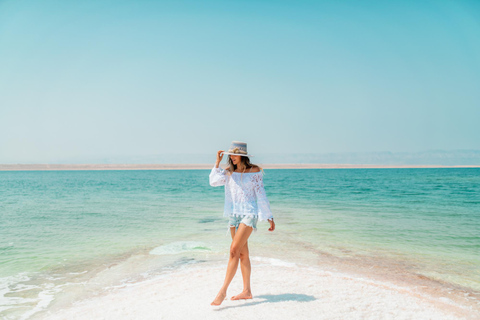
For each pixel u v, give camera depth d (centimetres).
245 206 364
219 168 381
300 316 350
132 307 403
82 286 518
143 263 642
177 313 364
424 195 2161
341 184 3684
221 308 371
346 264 633
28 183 4341
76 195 2291
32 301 460
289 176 7062
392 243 802
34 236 894
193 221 1146
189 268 604
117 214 1321
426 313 392
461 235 892
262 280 500
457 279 549
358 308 391
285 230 969
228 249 748
